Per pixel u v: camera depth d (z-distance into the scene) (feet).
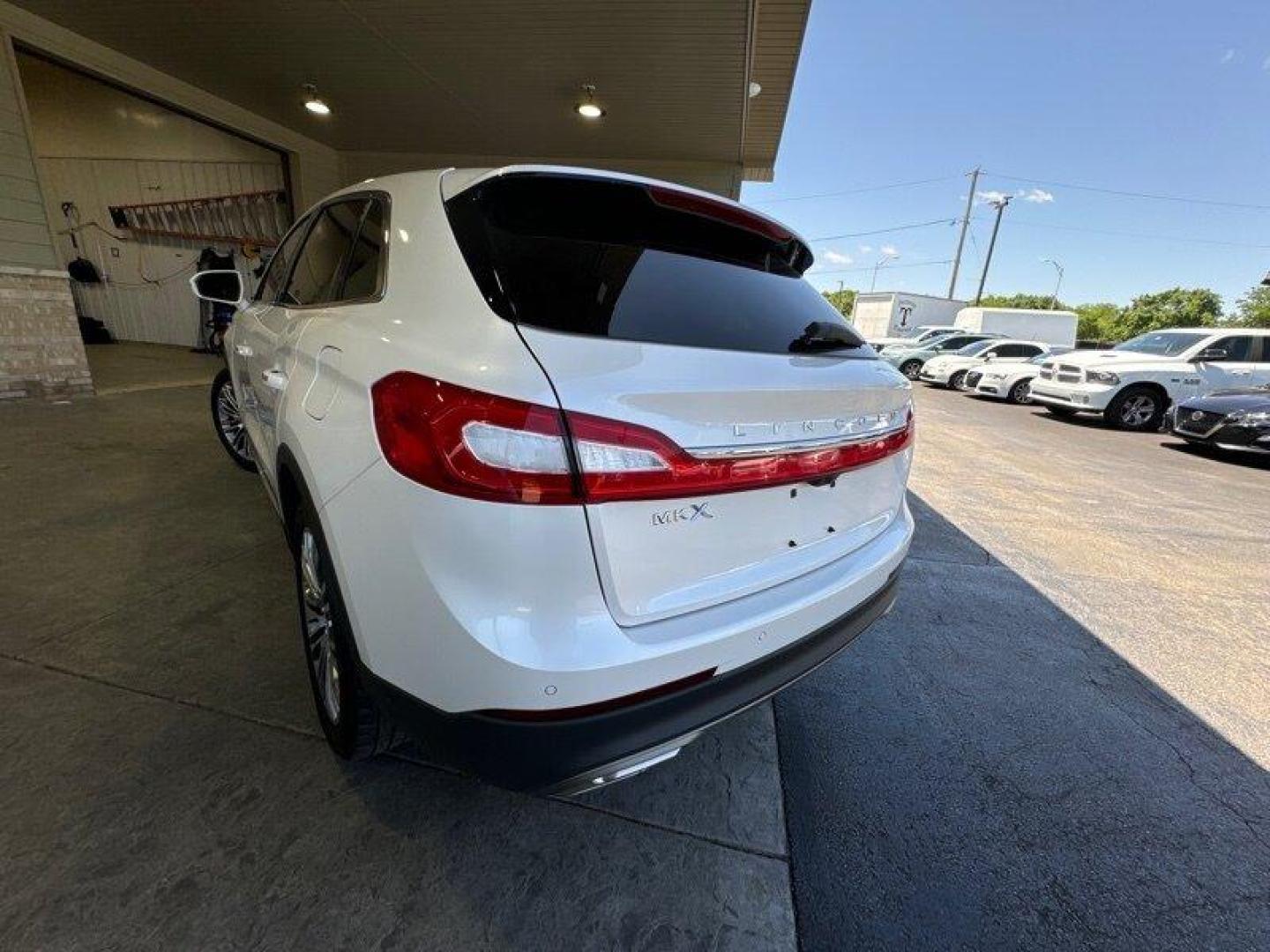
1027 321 60.70
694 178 30.78
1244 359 29.25
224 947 3.71
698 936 4.06
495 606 3.24
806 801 5.29
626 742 3.57
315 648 5.33
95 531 9.29
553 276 3.93
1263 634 8.93
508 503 3.19
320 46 19.16
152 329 34.04
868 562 5.25
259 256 30.89
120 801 4.62
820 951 4.04
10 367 17.25
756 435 3.96
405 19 17.24
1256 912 4.52
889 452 5.54
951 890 4.54
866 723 6.41
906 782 5.61
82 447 13.52
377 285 4.57
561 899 4.22
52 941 3.65
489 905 4.13
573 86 21.67
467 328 3.53
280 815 4.62
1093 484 17.76
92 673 6.03
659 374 3.56
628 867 4.50
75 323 18.69
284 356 5.66
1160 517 14.61
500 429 3.18
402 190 4.93
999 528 13.20
